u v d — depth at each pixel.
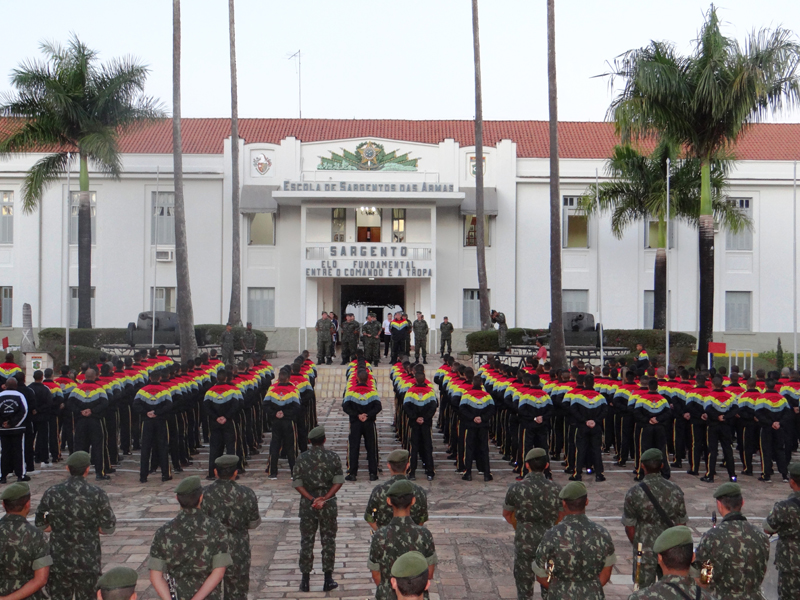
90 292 30.94
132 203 35.41
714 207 29.67
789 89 22.77
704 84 22.22
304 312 33.81
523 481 7.53
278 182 35.19
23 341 25.52
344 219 34.94
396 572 4.01
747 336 36.03
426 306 34.72
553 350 21.94
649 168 29.97
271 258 35.56
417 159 35.19
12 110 28.89
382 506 6.94
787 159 36.72
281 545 9.95
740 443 14.84
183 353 24.67
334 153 35.16
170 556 5.65
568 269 35.94
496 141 38.09
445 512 11.61
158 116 30.34
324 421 19.97
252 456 16.00
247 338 27.94
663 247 31.20
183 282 24.83
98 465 13.59
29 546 6.01
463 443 14.45
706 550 5.86
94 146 28.56
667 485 7.12
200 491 5.83
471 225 35.88
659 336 30.78
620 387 14.97
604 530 5.84
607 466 15.15
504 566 9.12
